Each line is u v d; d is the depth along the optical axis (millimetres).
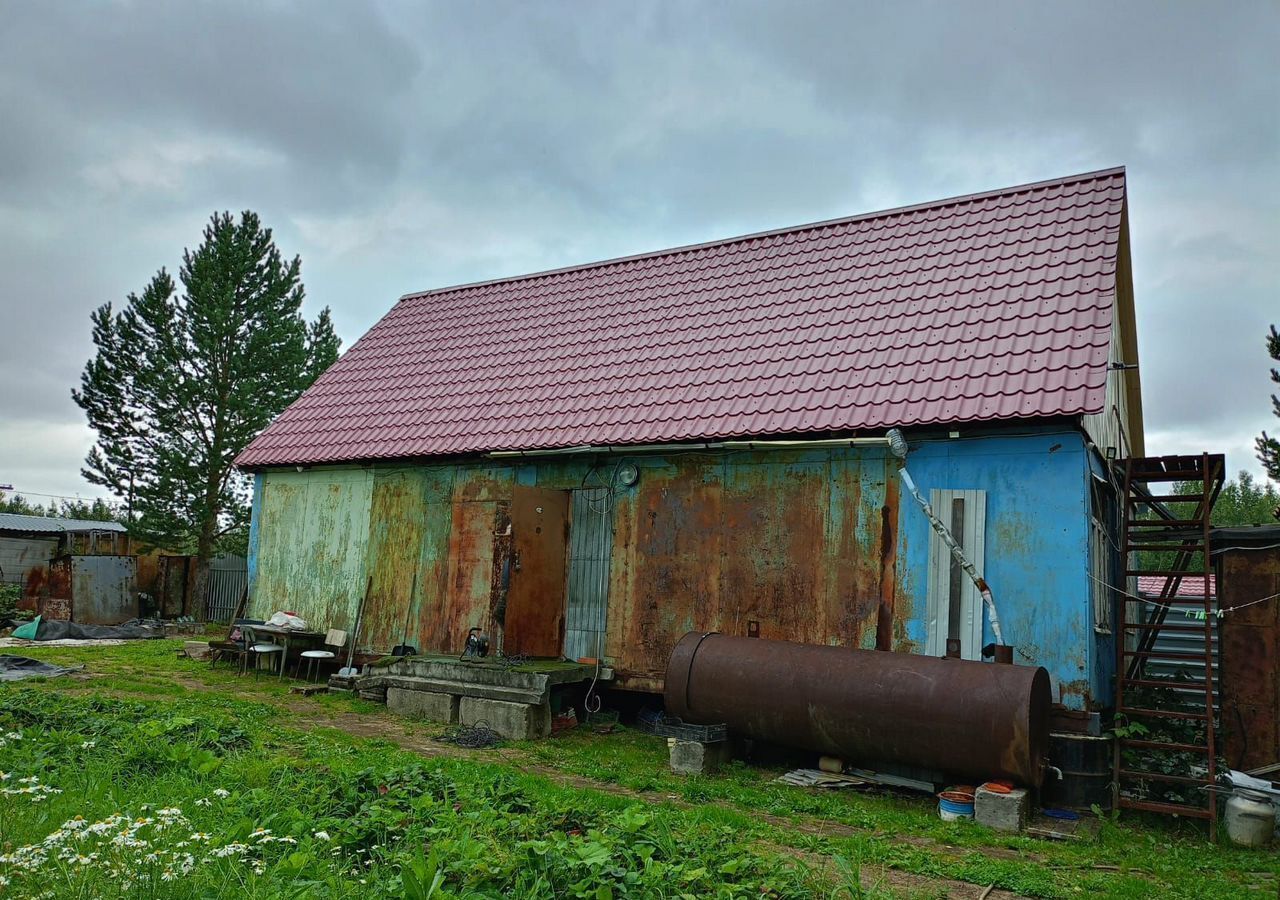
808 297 13922
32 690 11070
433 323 18625
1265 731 9094
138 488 26328
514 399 14836
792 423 11484
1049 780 9305
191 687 14047
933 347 11609
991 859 7148
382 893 4680
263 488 17125
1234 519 41062
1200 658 8906
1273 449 16797
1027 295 11672
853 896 5301
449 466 14766
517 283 18703
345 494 15945
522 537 12906
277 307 28438
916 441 10930
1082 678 9562
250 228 28219
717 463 12273
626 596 12734
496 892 4668
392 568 15125
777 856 6398
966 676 8867
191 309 27094
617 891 4863
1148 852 7781
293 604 16219
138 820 4965
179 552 29484
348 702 13164
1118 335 13797
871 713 9086
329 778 6957
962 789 8797
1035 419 10023
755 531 11859
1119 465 10930
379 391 17016
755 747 10648
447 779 6977
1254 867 7449
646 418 12883
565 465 13594
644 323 15328
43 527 32094
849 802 8945
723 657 10180
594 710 12547
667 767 10125
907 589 10695
